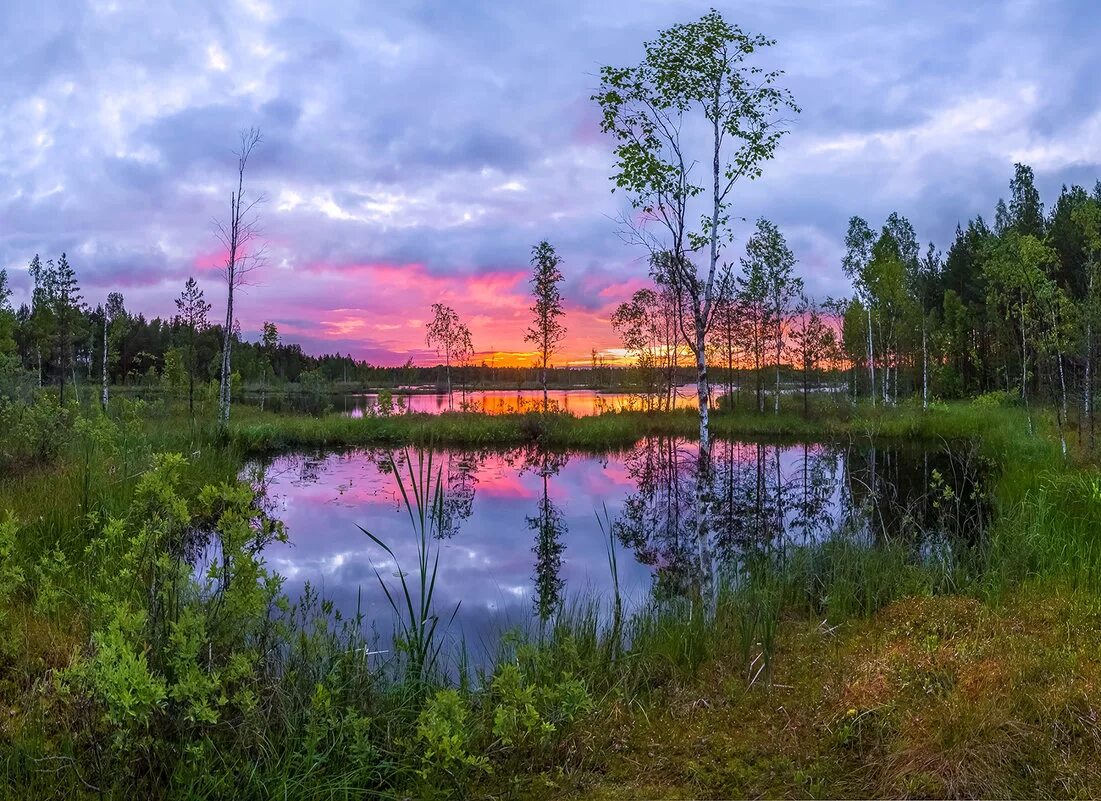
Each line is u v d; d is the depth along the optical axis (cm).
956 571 630
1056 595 528
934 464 1750
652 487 1574
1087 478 933
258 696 344
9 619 446
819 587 664
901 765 311
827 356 3325
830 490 1422
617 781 321
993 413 2406
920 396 3791
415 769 319
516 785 314
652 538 1081
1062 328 1529
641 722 379
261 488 1452
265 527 504
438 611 708
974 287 4234
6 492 840
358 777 313
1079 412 1619
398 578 851
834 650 469
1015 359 3438
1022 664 383
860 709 358
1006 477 1252
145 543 378
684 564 878
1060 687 355
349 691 381
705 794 307
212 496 372
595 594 761
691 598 620
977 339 4078
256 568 350
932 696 362
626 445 2405
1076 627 448
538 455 2173
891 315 3353
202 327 2519
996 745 312
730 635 515
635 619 567
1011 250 1559
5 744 318
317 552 986
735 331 3095
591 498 1440
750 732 362
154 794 295
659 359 3203
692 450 2245
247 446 2098
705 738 356
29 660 406
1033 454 1409
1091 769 296
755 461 1956
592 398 6247
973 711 337
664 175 1402
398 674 437
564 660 461
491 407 3731
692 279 1423
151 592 358
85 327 2862
